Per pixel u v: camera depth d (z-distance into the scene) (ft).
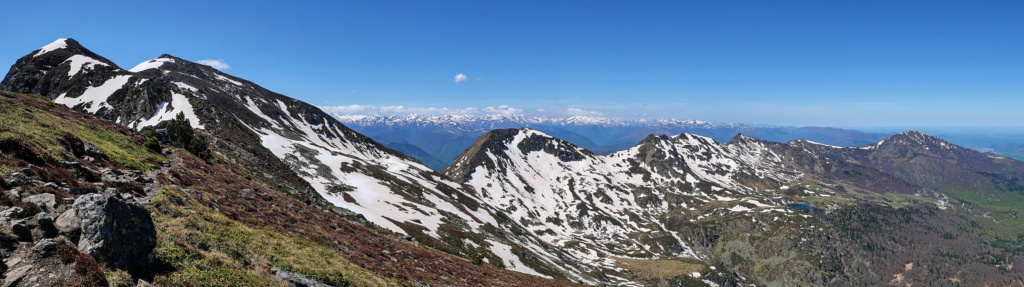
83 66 575.79
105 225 53.78
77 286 45.83
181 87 563.07
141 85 488.44
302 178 372.38
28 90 558.97
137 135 207.31
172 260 65.10
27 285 43.60
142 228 60.64
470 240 358.84
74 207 56.95
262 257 84.74
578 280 384.68
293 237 113.50
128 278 53.62
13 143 83.71
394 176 532.32
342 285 87.51
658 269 600.39
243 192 164.76
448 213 451.12
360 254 126.11
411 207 408.67
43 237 52.49
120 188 95.81
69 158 101.35
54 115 169.48
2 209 56.44
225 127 406.21
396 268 127.13
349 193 385.70
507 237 482.69
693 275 584.40
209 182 151.33
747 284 596.29
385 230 249.96
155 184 113.50
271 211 143.64
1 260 45.55
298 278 79.41
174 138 242.58
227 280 66.23
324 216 183.93
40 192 70.18
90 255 50.83
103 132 175.22
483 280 172.76
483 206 625.82
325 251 106.11
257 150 364.38
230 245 82.79
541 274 343.05
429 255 190.49
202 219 90.12
